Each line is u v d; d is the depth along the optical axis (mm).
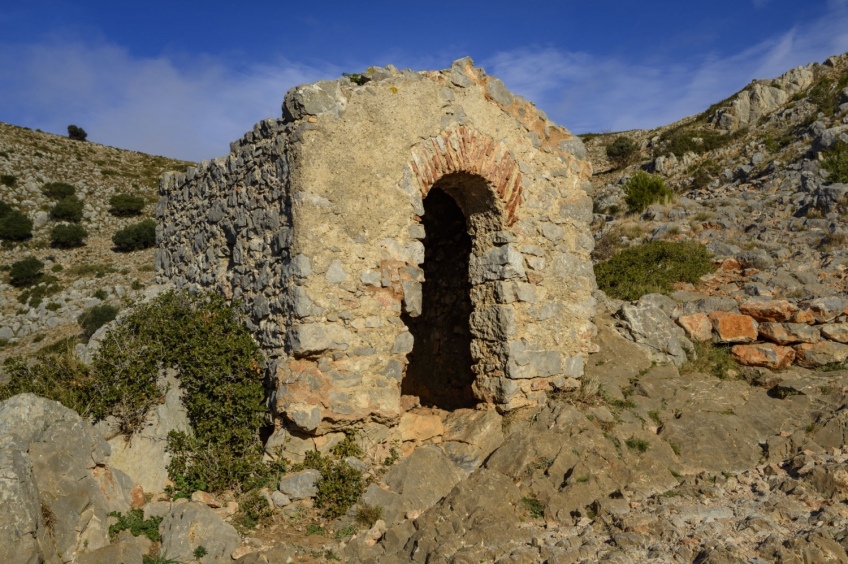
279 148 8023
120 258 36156
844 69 41406
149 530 6469
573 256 10062
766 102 41719
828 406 9266
